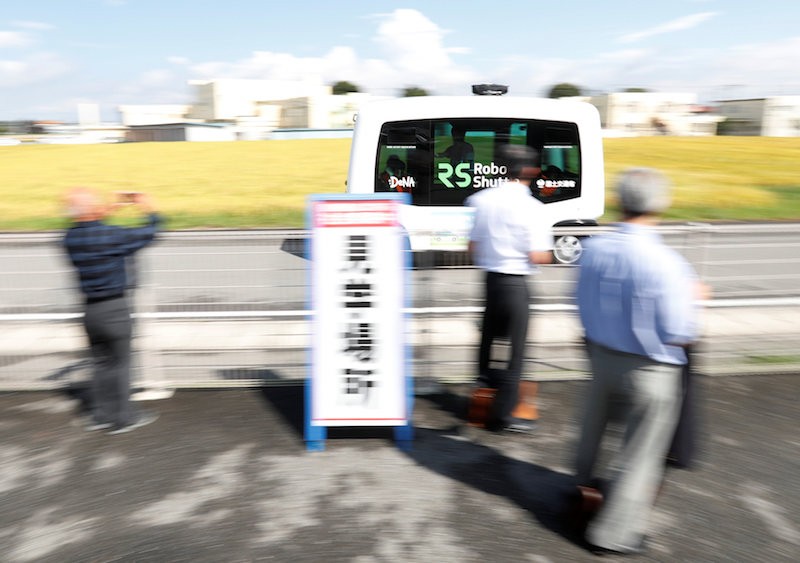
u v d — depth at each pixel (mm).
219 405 4492
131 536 2992
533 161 3811
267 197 21312
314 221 3764
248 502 3273
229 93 100188
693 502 3271
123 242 3828
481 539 2967
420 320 4801
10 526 3074
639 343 2623
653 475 2793
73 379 4875
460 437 4020
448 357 4953
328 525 3074
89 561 2814
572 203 8961
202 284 5027
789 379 4883
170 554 2855
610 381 2779
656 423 2721
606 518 2832
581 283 2861
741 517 3148
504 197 3814
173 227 15500
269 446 3889
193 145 43781
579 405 4469
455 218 4734
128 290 4312
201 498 3311
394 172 8680
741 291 5461
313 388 3842
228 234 4852
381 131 8648
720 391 4672
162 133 71625
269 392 4715
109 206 3928
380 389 3861
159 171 29547
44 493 3365
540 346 5312
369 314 3820
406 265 4031
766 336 5520
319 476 3535
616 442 3344
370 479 3504
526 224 3787
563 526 3070
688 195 21094
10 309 5102
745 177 25422
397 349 3848
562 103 8953
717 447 3854
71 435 4027
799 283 5520
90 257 3770
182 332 5090
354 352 3838
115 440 3963
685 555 2855
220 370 4930
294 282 5039
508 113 8727
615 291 2662
